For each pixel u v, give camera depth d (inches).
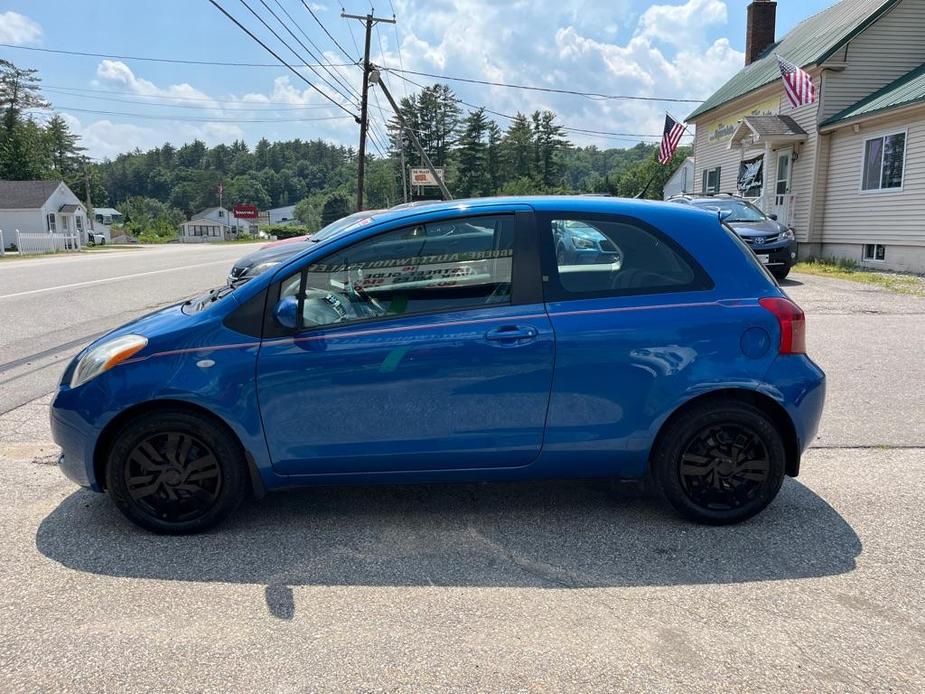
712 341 144.3
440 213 148.0
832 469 183.5
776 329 145.8
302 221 4800.7
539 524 152.7
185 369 141.2
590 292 146.4
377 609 120.2
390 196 3654.0
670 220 151.4
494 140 3499.0
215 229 4384.8
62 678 102.0
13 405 242.1
